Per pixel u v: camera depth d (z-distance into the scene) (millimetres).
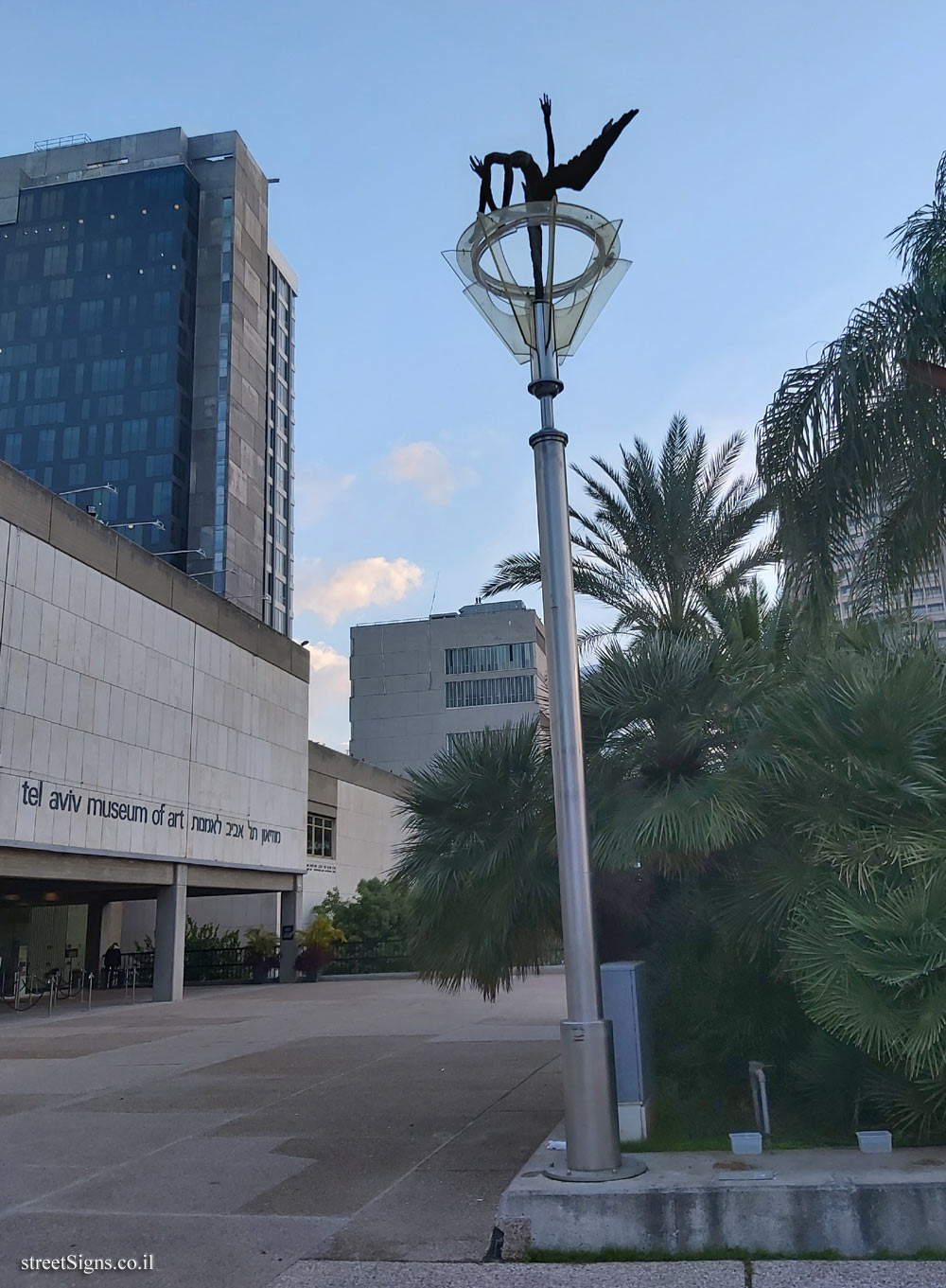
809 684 6645
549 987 24609
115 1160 7531
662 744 7086
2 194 113562
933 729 6098
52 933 36062
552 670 5867
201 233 111375
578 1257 4891
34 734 20766
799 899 5902
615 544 17688
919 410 8852
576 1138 5301
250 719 31109
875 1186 4758
